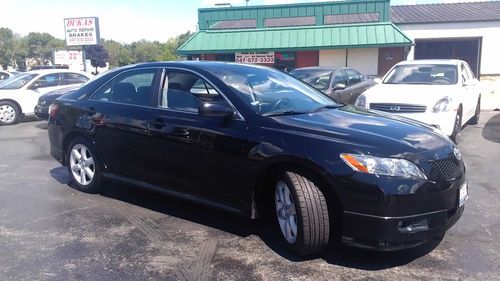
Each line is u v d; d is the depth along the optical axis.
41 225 4.64
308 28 22.56
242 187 4.09
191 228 4.54
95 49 77.31
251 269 3.69
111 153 5.19
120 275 3.60
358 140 3.63
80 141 5.54
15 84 12.95
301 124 3.92
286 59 23.08
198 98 4.53
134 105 5.00
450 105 7.70
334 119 4.14
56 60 22.05
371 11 22.77
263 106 4.30
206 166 4.31
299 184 3.69
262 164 3.89
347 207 3.53
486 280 3.48
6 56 92.12
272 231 4.45
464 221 4.70
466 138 9.43
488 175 6.49
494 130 10.49
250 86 4.57
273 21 24.06
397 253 3.96
